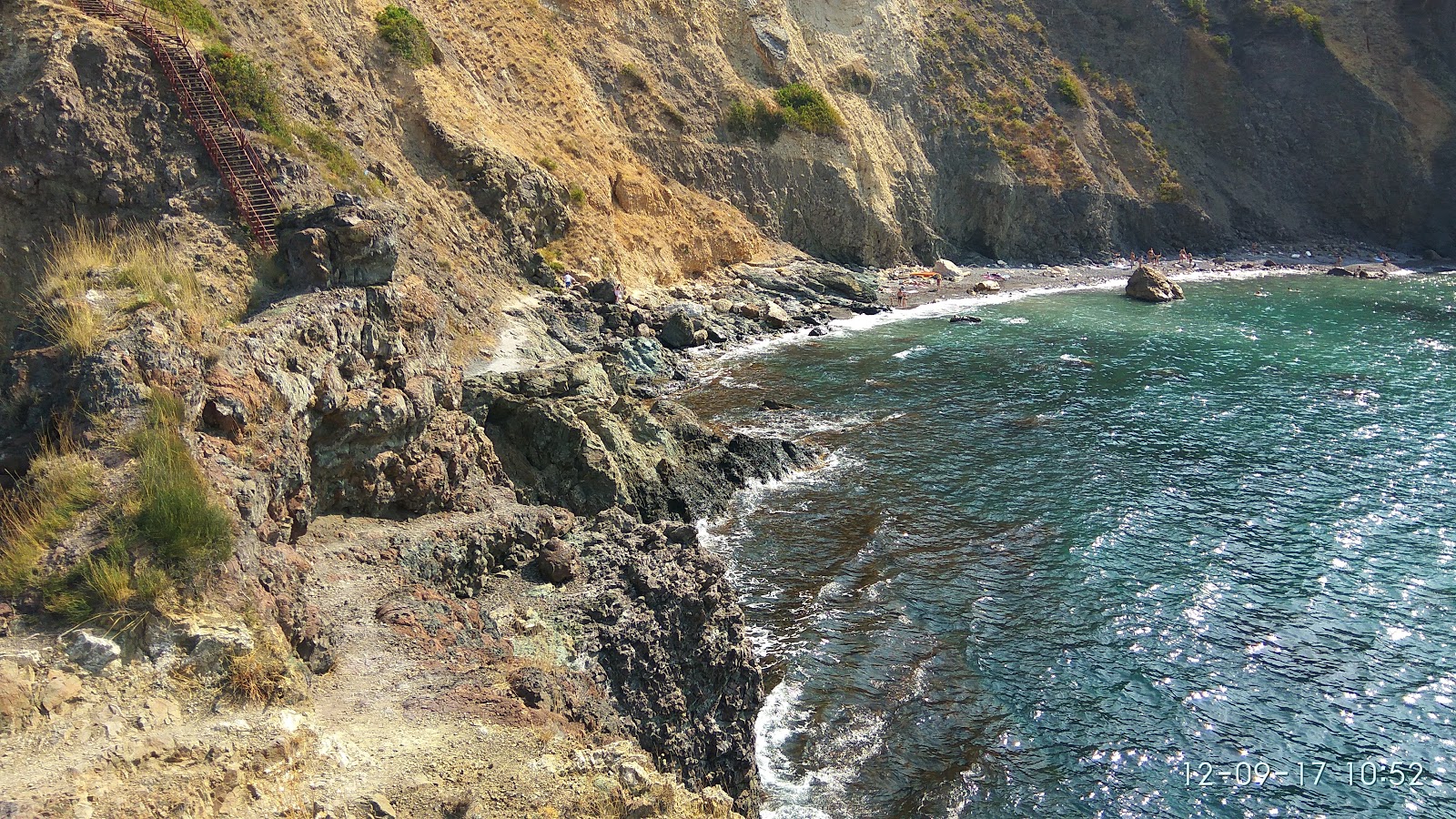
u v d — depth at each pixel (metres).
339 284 23.28
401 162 42.31
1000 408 40.62
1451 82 95.38
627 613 18.59
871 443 36.31
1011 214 78.88
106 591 12.84
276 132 30.98
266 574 15.31
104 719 11.64
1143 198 85.00
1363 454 35.31
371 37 45.50
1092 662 22.77
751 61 70.38
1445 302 65.50
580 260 50.34
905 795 18.64
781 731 20.28
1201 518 30.06
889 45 79.06
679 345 48.94
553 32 59.62
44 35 24.91
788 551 27.89
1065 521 29.84
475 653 15.89
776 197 66.81
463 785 12.29
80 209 24.02
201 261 22.67
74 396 15.70
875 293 64.12
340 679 14.38
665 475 30.48
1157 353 50.16
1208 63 93.19
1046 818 18.17
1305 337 54.25
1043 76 86.50
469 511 22.84
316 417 20.41
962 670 22.42
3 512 14.14
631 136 60.72
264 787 11.52
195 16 33.91
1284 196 92.00
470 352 37.16
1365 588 25.89
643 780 13.35
